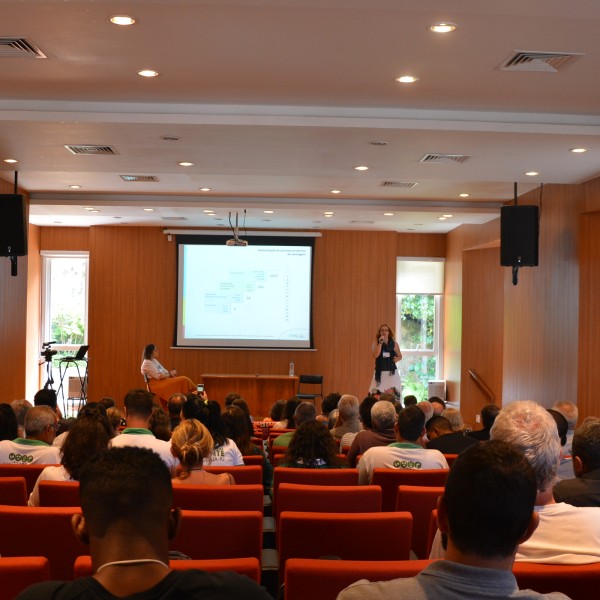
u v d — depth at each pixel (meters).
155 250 14.77
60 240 15.14
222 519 2.83
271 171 8.38
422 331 15.38
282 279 14.71
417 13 4.14
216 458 4.57
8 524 2.81
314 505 3.26
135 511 1.28
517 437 2.06
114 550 1.27
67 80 5.60
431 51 4.81
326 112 6.29
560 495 2.67
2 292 9.72
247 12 4.18
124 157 7.71
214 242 14.66
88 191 11.05
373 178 9.39
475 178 8.57
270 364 14.80
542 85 5.54
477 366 13.91
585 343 8.40
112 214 12.95
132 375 14.73
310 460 4.25
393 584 1.39
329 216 12.72
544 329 9.31
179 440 3.64
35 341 15.12
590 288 8.45
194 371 14.75
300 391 14.83
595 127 6.37
